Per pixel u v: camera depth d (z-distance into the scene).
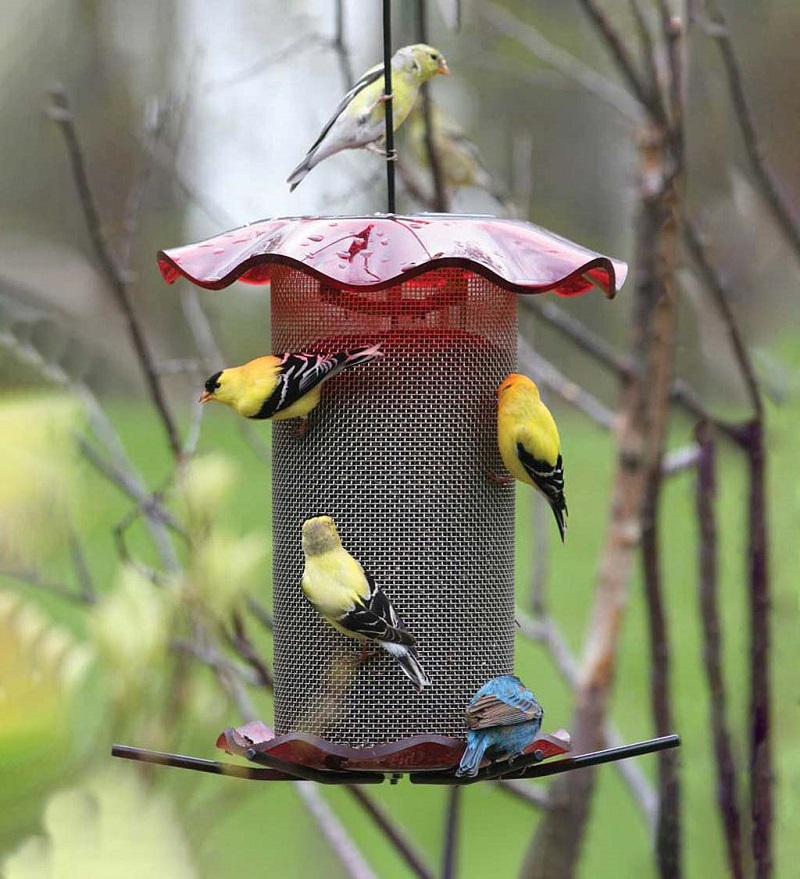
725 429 10.19
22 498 4.13
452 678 9.05
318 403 9.20
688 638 12.93
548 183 19.69
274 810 11.35
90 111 17.73
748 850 10.12
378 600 8.27
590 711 10.73
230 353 17.12
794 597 10.23
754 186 12.45
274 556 9.50
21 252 12.36
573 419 19.39
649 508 10.12
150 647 4.49
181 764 4.43
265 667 9.46
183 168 12.55
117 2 17.52
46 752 3.48
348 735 8.90
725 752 9.66
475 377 9.29
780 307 12.29
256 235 8.87
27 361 5.14
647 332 10.84
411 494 9.17
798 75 13.14
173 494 8.52
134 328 10.01
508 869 16.34
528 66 16.83
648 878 11.45
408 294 9.24
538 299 11.59
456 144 13.07
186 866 3.67
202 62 12.04
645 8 10.83
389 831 10.05
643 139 10.53
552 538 17.09
